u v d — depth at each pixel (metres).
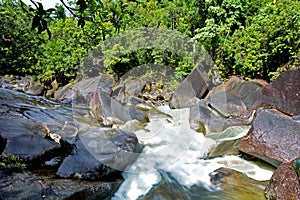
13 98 6.33
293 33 6.11
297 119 3.58
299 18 6.09
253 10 8.27
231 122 4.75
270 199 2.58
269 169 3.25
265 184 2.95
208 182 3.17
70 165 2.80
